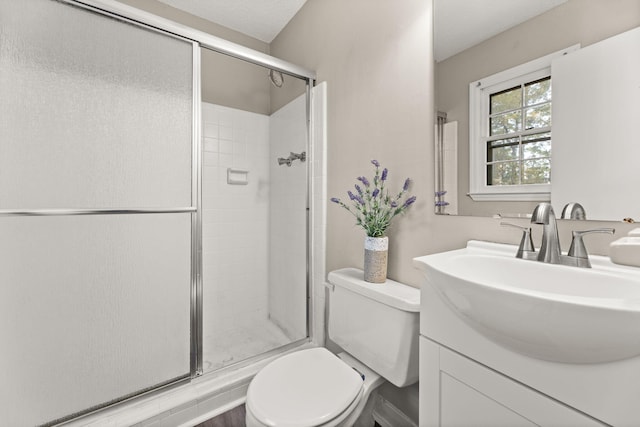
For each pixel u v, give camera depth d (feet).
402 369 3.61
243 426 4.63
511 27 3.31
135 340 4.46
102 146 4.19
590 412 1.87
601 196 2.68
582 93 2.79
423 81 4.15
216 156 7.46
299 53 7.08
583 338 1.75
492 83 3.46
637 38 2.48
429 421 2.89
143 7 6.68
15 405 3.70
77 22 4.04
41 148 3.81
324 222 6.18
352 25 5.43
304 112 6.69
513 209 3.29
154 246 4.59
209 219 7.39
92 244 4.15
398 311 3.66
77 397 4.05
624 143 2.54
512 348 2.21
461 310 2.42
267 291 8.25
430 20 4.07
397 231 4.58
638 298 1.79
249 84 7.95
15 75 3.68
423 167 4.18
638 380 1.69
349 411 3.38
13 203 3.67
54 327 3.92
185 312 4.89
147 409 4.39
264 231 8.21
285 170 7.52
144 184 4.49
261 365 5.65
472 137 3.64
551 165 2.99
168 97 4.71
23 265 3.75
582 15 2.79
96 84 4.15
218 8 7.08
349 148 5.50
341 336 4.66
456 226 3.82
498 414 2.33
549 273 2.65
